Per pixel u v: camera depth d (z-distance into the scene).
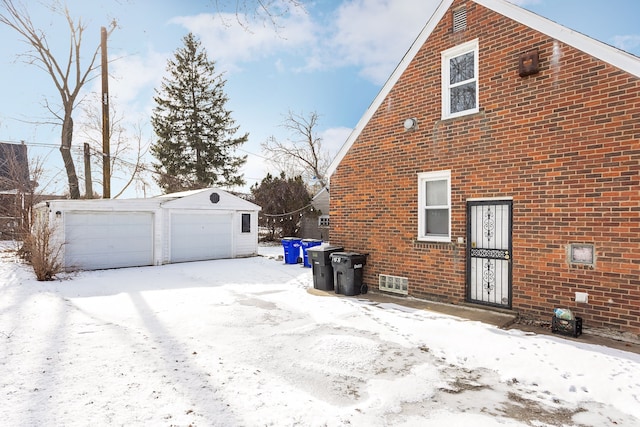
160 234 14.95
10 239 20.56
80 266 13.09
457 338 5.41
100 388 3.75
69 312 6.96
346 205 9.55
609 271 5.46
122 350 4.88
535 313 6.24
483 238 7.04
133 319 6.50
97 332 5.68
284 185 26.44
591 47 5.67
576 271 5.79
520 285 6.45
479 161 7.05
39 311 7.02
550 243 6.08
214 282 10.73
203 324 6.18
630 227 5.27
